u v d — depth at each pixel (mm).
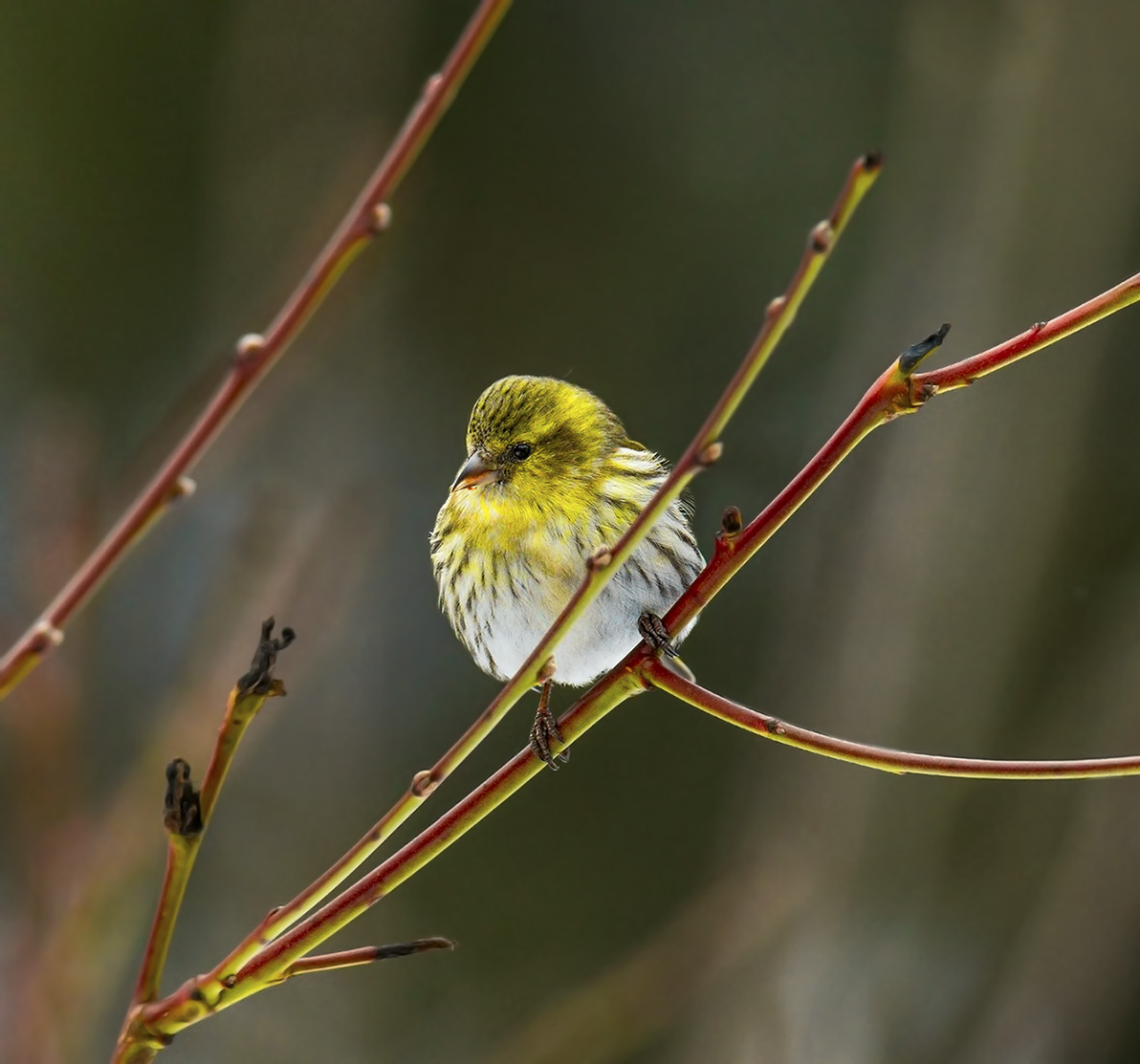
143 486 9148
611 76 15219
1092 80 12023
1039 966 11695
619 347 14875
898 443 12719
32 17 15039
